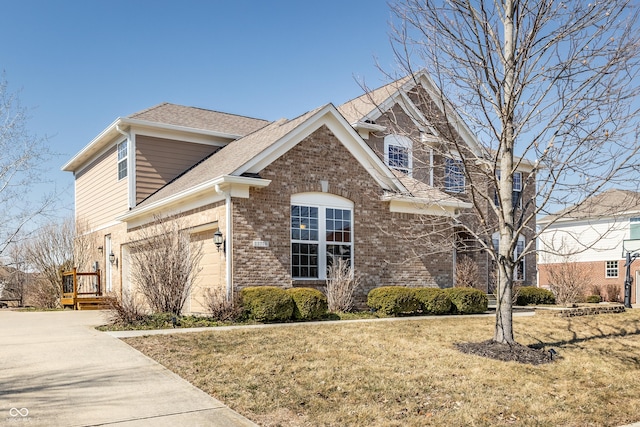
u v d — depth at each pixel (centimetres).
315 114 1443
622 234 3250
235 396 654
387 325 1212
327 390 693
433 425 594
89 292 2075
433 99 1062
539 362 906
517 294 1917
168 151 1975
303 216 1449
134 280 1559
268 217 1367
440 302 1504
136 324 1151
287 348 916
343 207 1527
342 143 1527
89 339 966
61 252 2150
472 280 2030
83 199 2469
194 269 1368
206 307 1391
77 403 607
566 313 1509
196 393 658
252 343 948
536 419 642
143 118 1955
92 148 2239
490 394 717
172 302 1275
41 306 2056
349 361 843
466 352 948
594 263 3366
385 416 612
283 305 1248
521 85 876
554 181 861
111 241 2078
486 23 867
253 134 1905
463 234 2098
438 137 966
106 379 705
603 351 1046
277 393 672
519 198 980
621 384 830
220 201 1352
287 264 1388
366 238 1557
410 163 1831
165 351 865
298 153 1434
